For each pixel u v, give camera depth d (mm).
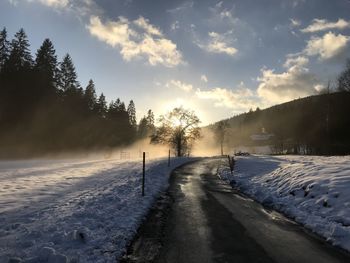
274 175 19062
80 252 6734
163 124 72500
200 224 9711
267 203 13477
